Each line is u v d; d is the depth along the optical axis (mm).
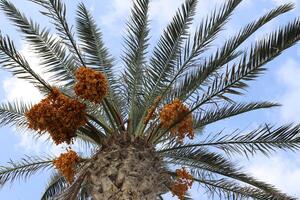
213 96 10422
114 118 11000
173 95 11594
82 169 10602
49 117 10078
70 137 10266
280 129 11227
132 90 12203
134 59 12477
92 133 10953
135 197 9914
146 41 12594
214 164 12008
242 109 11461
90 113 11875
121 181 10055
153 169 10492
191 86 11391
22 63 10664
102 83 10078
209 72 10938
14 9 12234
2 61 10633
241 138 11406
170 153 12000
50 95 10258
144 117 11336
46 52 12242
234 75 10258
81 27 12859
